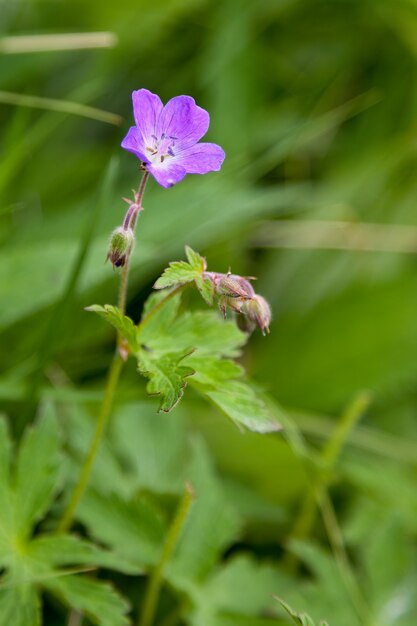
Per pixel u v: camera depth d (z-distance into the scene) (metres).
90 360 0.70
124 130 0.79
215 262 0.74
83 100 0.78
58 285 0.67
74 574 0.59
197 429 0.69
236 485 0.68
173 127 0.54
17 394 0.64
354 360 0.74
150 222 0.71
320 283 0.79
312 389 0.74
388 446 0.71
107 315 0.55
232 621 0.61
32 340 0.68
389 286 0.77
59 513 0.62
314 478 0.66
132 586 0.64
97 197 0.65
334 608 0.62
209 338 0.58
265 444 0.68
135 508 0.62
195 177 0.74
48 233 0.71
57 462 0.59
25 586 0.57
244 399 0.56
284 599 0.62
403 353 0.74
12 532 0.58
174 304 0.58
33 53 0.78
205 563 0.62
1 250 0.69
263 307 0.56
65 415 0.67
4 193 0.72
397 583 0.64
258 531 0.67
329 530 0.65
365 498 0.69
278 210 0.78
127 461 0.69
